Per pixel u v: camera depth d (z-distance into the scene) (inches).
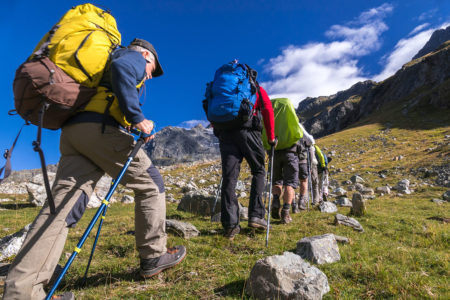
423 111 2994.6
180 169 1386.6
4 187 792.3
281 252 153.9
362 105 5753.0
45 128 94.7
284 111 216.4
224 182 174.6
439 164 811.4
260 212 179.2
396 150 1430.9
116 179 94.6
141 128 96.2
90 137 92.1
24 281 80.4
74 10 102.3
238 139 168.9
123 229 227.6
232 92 160.4
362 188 628.1
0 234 243.0
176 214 300.0
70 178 93.0
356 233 210.1
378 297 105.1
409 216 291.1
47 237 84.8
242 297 102.7
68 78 87.4
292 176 227.1
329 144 2076.8
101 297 104.5
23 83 81.5
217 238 175.5
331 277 122.0
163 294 106.0
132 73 92.7
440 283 117.7
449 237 189.9
